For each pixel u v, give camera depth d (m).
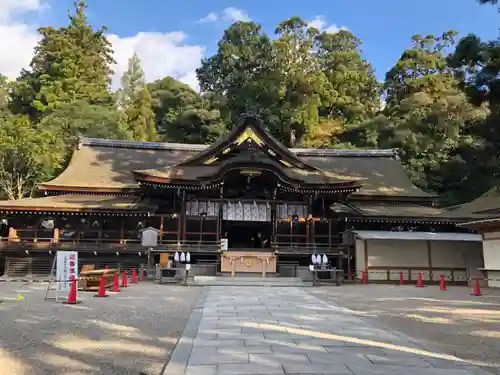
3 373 5.77
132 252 25.72
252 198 29.19
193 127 66.62
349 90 75.75
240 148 30.42
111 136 50.31
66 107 50.31
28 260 25.47
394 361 6.57
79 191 30.34
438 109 54.25
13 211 25.55
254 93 66.75
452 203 41.91
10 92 61.69
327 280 24.12
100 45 72.94
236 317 10.84
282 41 75.44
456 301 15.51
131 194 30.62
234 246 33.62
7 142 37.44
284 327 9.41
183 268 22.95
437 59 70.31
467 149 23.39
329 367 6.14
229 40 74.75
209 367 6.09
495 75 18.44
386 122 61.62
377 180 36.16
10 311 11.52
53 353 6.96
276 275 25.78
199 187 27.44
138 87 76.50
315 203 30.12
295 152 40.09
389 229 29.06
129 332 8.84
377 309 13.05
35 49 64.69
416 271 25.56
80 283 17.42
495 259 23.11
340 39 86.69
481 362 6.74
